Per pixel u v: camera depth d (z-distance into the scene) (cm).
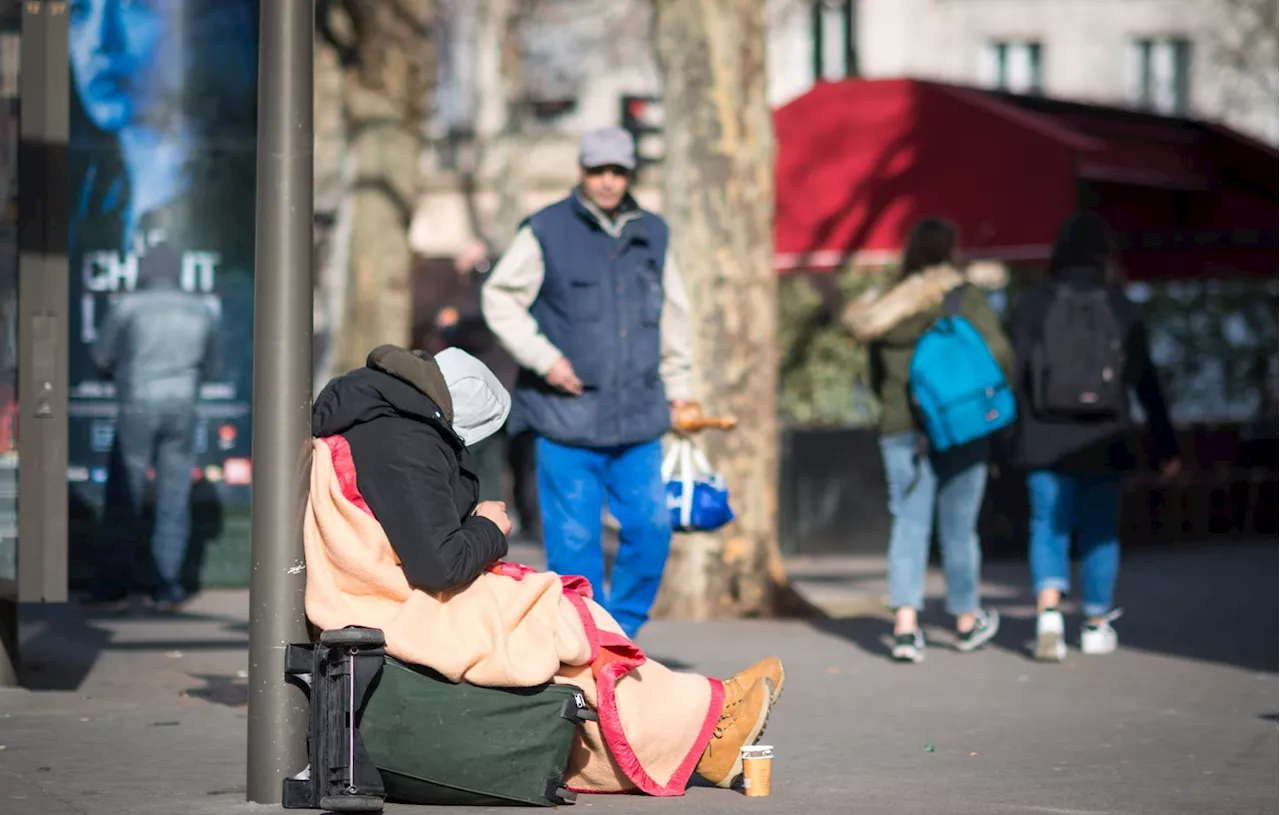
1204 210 3491
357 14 4194
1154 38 9894
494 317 1714
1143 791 1370
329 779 1209
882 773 1435
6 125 1712
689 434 1820
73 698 1783
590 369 1711
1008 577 3131
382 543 1227
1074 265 2198
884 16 9419
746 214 2572
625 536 1739
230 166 2803
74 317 2734
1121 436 2172
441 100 8519
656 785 1303
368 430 1242
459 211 7875
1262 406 3759
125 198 2769
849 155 3309
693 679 1326
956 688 1912
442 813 1232
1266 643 2306
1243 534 3816
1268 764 1492
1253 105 9538
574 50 8950
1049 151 3131
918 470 2138
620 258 1733
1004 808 1297
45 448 1614
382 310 4206
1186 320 3684
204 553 2845
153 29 2788
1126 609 2677
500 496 3847
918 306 2120
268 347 1224
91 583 2655
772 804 1292
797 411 3491
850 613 2638
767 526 2572
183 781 1355
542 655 1238
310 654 1231
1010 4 9706
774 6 8875
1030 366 2180
